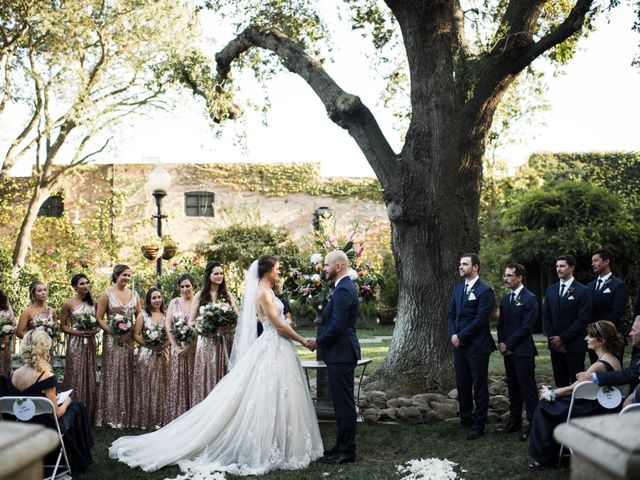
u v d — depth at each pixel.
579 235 13.91
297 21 10.16
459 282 7.98
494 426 6.54
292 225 21.23
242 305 5.90
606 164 19.75
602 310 6.97
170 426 5.70
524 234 14.86
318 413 6.88
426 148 7.78
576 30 7.89
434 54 7.66
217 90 10.88
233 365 5.96
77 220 20.77
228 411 5.44
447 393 7.75
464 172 8.23
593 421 1.55
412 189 7.82
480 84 8.32
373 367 10.13
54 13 15.74
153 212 21.16
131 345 7.08
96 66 18.20
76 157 19.19
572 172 19.62
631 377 4.78
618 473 1.27
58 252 19.92
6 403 4.71
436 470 5.02
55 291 11.68
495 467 5.18
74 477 5.08
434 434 6.27
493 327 16.91
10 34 16.97
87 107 17.75
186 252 20.73
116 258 20.44
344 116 8.03
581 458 1.53
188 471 5.15
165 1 17.06
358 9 10.15
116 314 7.02
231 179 21.31
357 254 7.08
